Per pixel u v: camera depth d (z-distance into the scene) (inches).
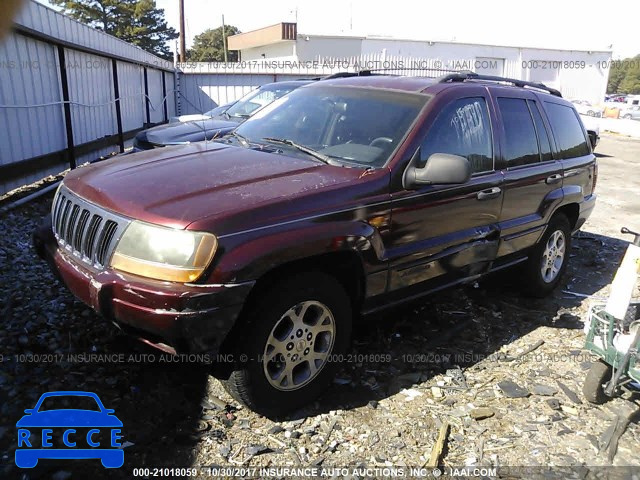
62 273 124.2
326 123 158.9
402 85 165.2
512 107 182.9
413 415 131.3
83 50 406.6
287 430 122.6
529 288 204.8
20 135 321.1
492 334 177.3
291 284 119.5
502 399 141.1
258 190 121.0
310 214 120.0
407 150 141.3
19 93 319.0
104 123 486.0
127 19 1966.0
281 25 1332.4
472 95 166.9
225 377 120.3
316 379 130.1
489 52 1366.9
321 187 125.5
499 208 170.2
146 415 122.9
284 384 124.6
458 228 156.2
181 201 114.3
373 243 130.8
